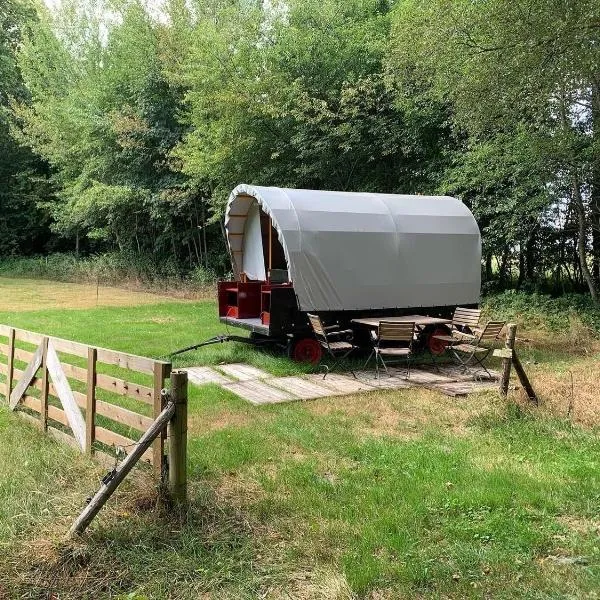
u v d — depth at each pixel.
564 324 12.25
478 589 3.18
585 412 6.43
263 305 10.30
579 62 9.09
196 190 21.53
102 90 23.95
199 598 3.16
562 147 11.45
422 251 10.20
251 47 17.67
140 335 11.87
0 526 3.75
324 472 4.95
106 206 23.17
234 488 4.57
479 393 7.64
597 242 14.13
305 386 8.09
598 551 3.56
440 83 11.13
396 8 17.36
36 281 26.28
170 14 22.47
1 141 30.86
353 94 15.56
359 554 3.54
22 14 31.89
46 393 5.77
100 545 3.59
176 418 3.97
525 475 4.74
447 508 4.18
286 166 17.77
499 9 8.94
